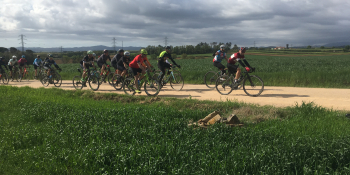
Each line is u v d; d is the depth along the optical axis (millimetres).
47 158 4188
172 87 12203
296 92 9891
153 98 9102
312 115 5992
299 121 5566
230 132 4891
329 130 4758
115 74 12414
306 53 108250
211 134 4781
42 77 16156
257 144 4207
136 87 10352
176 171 3414
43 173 3812
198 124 5660
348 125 5113
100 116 6531
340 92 9445
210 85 13195
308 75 13398
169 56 11227
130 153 4016
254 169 3416
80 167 3877
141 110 7230
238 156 3707
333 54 98250
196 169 3523
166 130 5277
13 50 80812
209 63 37156
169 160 3732
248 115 6449
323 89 10539
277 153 3717
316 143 4059
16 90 12977
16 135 5348
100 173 3592
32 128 5922
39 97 10469
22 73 20859
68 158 4109
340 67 23188
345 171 3270
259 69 21609
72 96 11016
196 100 8297
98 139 4828
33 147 4820
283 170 3316
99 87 13992
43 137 5359
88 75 12867
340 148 3850
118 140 4926
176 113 6719
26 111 7691
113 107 7852
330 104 7387
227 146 4199
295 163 3475
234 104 7438
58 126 6078
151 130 5223
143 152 4035
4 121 6805
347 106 7039
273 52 118625
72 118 6484
